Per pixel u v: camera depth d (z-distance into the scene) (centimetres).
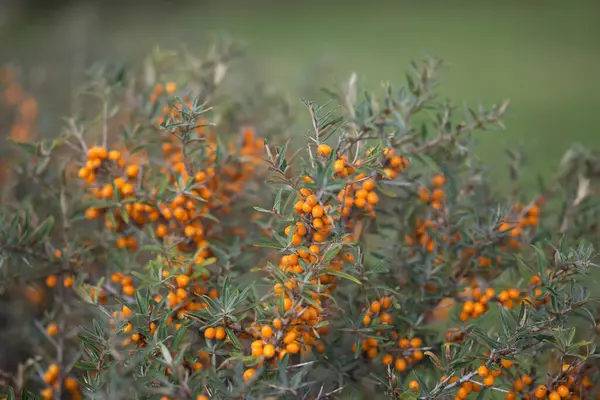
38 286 295
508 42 1619
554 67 1371
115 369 198
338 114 321
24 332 314
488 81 1247
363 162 221
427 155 273
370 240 357
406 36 1666
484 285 265
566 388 216
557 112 1050
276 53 1284
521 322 211
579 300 218
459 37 1673
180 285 221
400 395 212
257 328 211
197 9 1562
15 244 251
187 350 223
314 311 205
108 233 278
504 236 262
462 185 290
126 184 246
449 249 266
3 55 573
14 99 471
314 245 209
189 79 336
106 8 1032
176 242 240
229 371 212
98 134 341
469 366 227
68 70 522
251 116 356
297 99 478
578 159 318
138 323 220
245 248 286
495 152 547
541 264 222
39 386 289
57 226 326
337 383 249
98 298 256
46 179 285
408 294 257
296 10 1914
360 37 1625
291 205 267
